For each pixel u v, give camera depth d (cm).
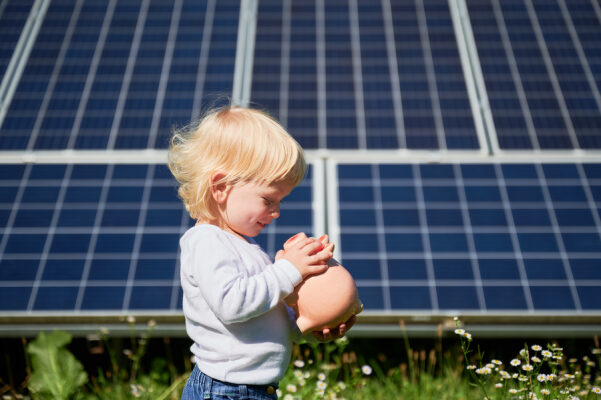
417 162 320
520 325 258
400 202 301
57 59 386
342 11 429
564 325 258
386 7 431
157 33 407
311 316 158
